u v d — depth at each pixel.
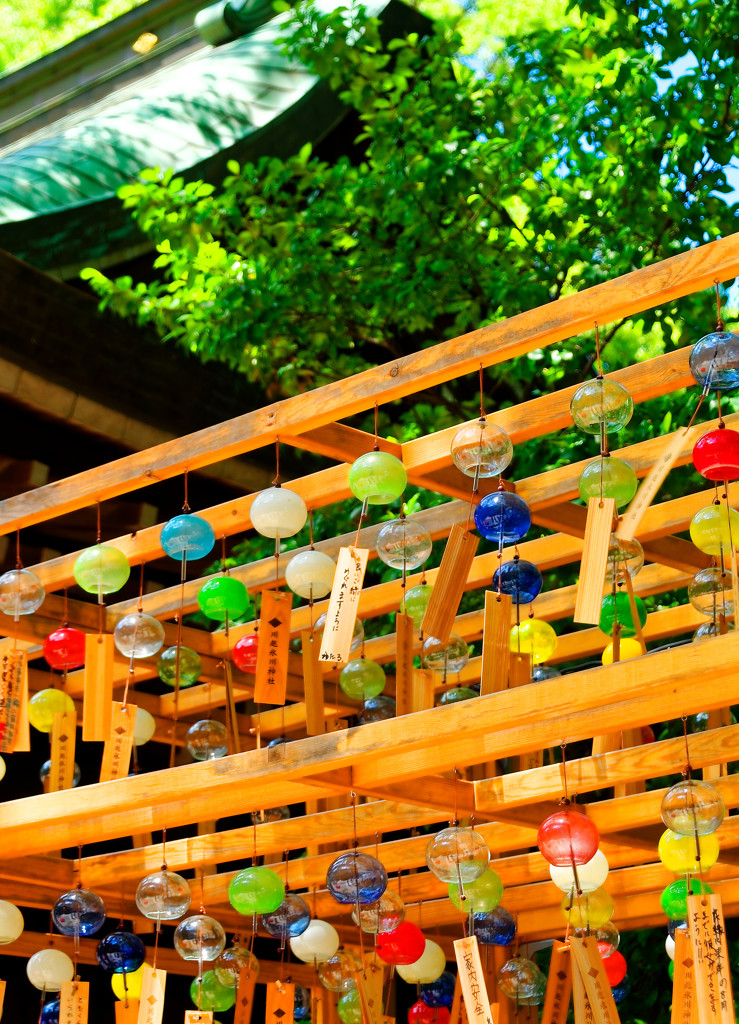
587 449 6.64
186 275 7.53
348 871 3.89
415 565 3.81
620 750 3.98
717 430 3.15
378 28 8.59
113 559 4.06
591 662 6.94
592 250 7.20
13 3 14.03
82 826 3.93
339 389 3.64
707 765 3.89
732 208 6.58
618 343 8.75
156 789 3.60
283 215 7.78
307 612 5.16
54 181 7.48
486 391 8.64
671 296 3.09
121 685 5.60
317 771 3.36
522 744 3.40
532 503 4.37
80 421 6.85
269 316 7.35
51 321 6.68
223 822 7.61
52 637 4.48
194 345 7.20
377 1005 4.25
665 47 6.46
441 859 3.76
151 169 7.48
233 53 9.34
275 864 4.95
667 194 6.81
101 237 7.47
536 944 5.81
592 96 6.71
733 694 3.12
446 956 5.40
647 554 4.58
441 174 7.27
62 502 4.16
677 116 6.49
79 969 6.88
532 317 3.29
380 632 6.89
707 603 3.73
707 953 3.04
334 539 4.95
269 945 7.23
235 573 5.11
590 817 4.10
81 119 10.37
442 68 7.79
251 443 3.84
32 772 7.32
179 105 8.53
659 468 2.94
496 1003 4.30
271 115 8.45
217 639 5.29
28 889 4.82
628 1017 6.41
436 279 7.53
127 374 7.07
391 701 4.53
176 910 4.06
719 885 4.70
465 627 5.20
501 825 4.46
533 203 7.40
